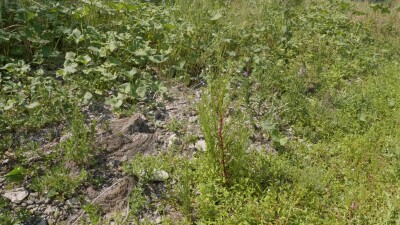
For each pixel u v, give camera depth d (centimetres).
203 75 205
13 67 173
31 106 149
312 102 205
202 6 274
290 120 189
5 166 134
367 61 279
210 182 136
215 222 124
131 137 156
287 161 156
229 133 157
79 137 146
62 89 167
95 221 115
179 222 125
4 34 182
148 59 206
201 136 167
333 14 362
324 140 178
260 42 265
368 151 173
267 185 144
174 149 156
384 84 246
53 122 156
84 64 189
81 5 237
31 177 131
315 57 265
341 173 158
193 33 234
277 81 213
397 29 384
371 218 135
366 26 369
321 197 143
